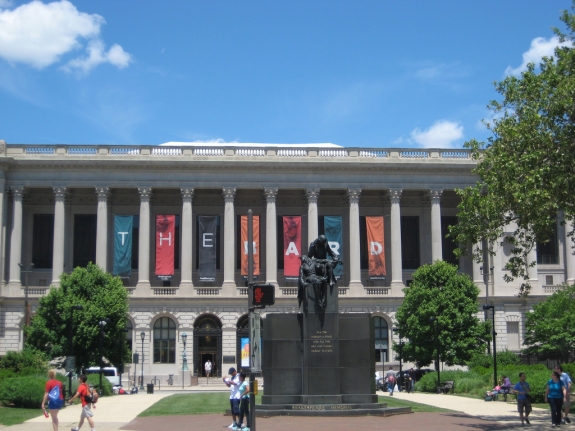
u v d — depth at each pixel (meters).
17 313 113.56
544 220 51.53
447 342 95.50
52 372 39.94
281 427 40.59
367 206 125.69
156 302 115.00
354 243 118.88
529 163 51.00
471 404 60.78
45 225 122.06
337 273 117.06
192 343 114.94
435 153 122.06
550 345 99.00
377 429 40.06
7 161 115.12
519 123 53.94
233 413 42.09
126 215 118.25
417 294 97.31
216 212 124.19
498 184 52.78
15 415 51.69
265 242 123.44
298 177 119.56
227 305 115.88
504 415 50.75
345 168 119.69
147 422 47.31
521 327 118.56
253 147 120.50
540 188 50.59
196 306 115.62
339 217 118.75
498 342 117.69
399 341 104.62
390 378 76.38
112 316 94.25
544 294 119.38
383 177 120.31
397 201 120.25
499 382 72.38
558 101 50.06
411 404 57.19
